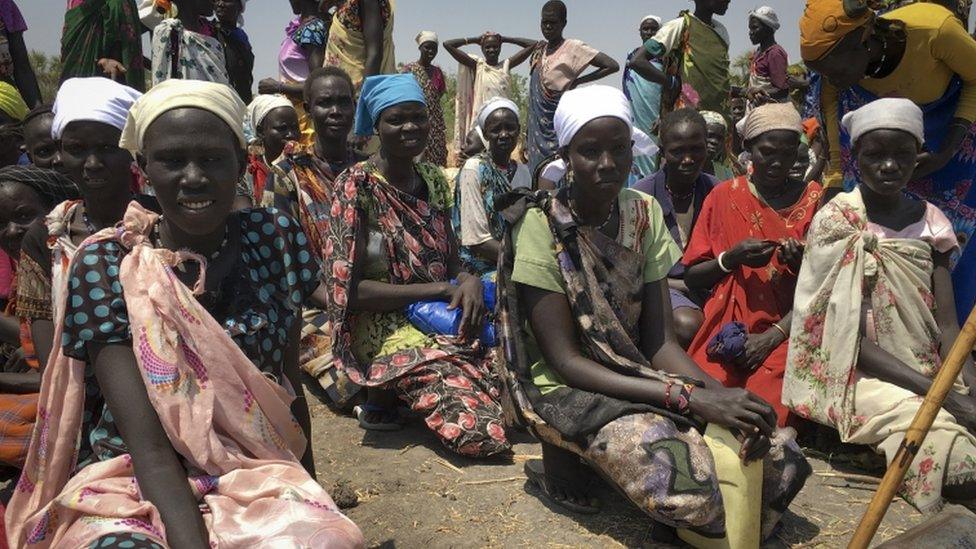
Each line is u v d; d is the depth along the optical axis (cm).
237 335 250
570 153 324
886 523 346
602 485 376
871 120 379
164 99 232
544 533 334
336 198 441
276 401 247
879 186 381
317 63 725
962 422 350
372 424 446
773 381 414
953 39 433
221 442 234
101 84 292
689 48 810
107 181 291
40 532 229
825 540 333
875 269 378
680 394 308
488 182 543
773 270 439
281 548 208
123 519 218
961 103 454
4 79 639
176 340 226
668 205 508
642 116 880
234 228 259
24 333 327
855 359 368
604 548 323
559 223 330
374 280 448
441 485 378
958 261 477
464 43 1162
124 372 229
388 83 440
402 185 459
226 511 222
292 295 266
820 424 412
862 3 419
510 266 346
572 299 329
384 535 334
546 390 342
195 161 233
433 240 460
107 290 231
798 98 1103
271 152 630
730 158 656
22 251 301
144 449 226
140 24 673
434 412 413
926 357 379
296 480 233
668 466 293
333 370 486
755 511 299
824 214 384
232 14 684
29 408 310
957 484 324
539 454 416
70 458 245
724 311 445
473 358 444
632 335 345
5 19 632
